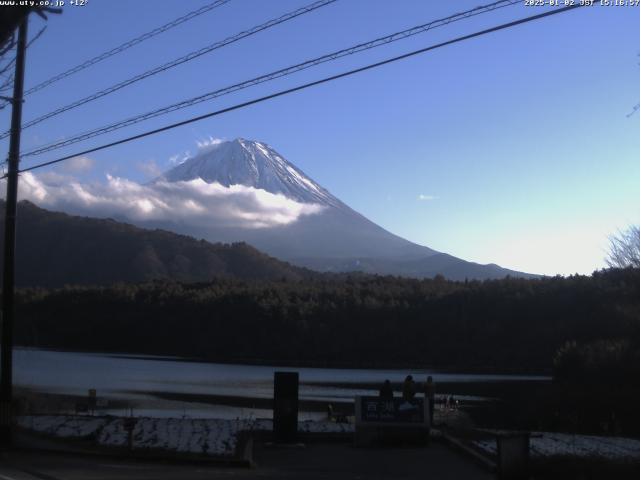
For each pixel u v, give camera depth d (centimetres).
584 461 1680
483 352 11856
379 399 2181
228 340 14088
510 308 12275
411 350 12850
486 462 1755
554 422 3866
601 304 8312
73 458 1870
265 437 2320
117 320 15375
